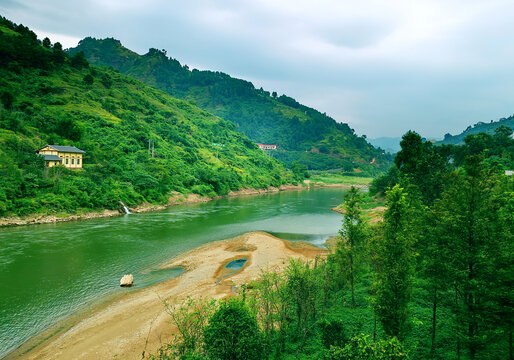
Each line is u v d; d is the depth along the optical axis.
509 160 81.69
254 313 21.80
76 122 100.50
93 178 79.69
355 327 23.22
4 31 145.12
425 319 23.14
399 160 53.62
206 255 48.12
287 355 20.66
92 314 28.42
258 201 120.69
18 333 25.12
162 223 69.38
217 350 17.00
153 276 38.78
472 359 16.77
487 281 16.14
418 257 23.05
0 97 95.50
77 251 45.84
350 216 28.69
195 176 122.31
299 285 22.77
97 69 192.00
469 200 17.00
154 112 170.25
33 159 71.75
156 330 25.62
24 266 38.84
